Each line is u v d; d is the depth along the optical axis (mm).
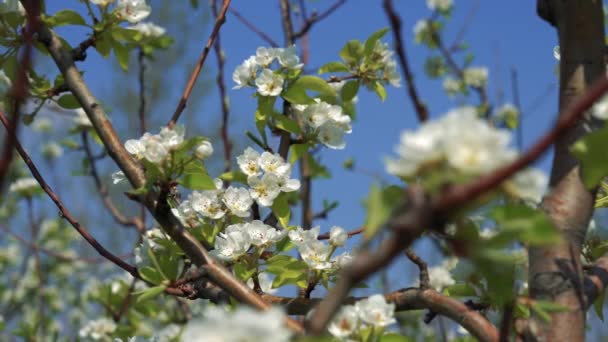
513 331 1043
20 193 2197
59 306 2721
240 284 1062
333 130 1316
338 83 1458
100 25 1254
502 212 780
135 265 1287
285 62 1308
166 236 1209
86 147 1806
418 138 727
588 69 1039
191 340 693
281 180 1241
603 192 1210
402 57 845
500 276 867
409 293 1035
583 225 1012
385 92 1366
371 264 651
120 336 1660
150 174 1084
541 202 1027
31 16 882
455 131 716
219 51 1649
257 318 680
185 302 1671
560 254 1001
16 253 2857
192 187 1102
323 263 1160
